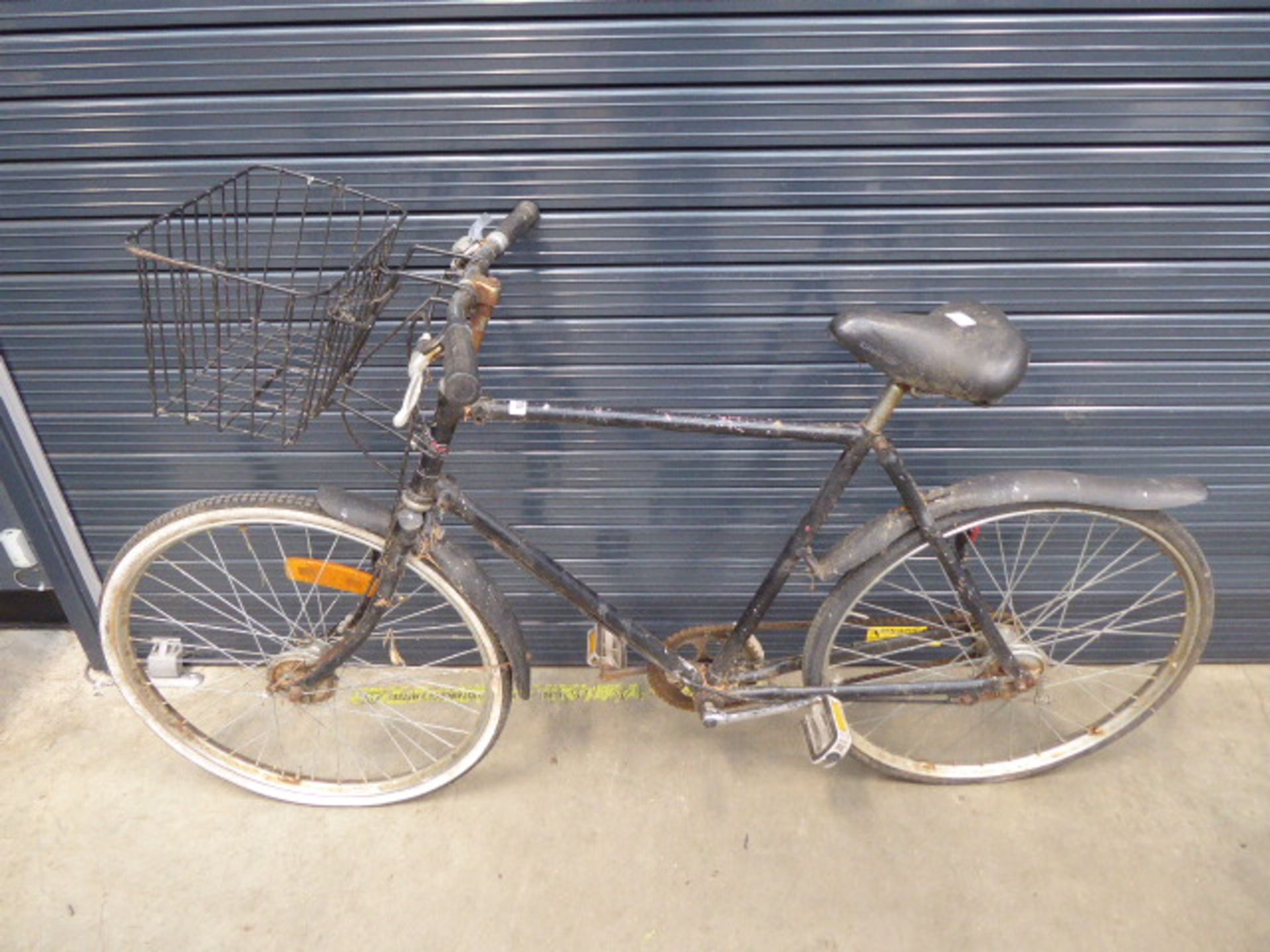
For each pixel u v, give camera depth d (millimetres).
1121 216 1828
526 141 1754
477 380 1299
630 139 1745
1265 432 2152
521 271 1920
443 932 2037
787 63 1657
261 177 1801
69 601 2480
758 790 2326
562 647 2629
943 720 2525
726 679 2137
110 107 1726
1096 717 2533
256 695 2590
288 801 2281
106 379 2102
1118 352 2025
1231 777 2346
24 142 1766
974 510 1888
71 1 1610
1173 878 2123
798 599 2500
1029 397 2109
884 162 1768
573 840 2217
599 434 2176
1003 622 2209
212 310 1951
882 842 2209
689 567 2453
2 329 2025
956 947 2004
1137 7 1595
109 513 2354
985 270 1905
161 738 2264
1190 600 2098
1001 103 1698
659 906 2084
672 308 1968
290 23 1634
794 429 1722
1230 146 1739
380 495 2305
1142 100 1690
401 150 1769
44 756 2393
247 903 2084
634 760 2404
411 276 1483
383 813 2277
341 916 2062
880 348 1588
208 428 2178
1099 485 1857
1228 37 1616
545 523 2367
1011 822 2250
